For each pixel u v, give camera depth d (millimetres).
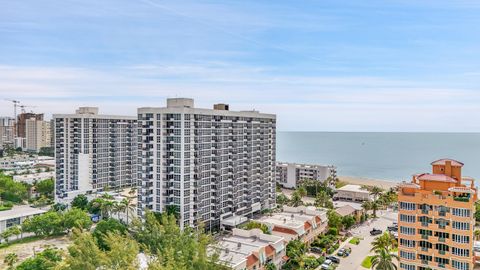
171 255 72250
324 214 142500
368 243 132750
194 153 129750
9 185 196625
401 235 92625
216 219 140125
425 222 89688
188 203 128125
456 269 85750
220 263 79250
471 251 84812
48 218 137500
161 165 128750
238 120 152375
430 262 88750
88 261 68750
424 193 90000
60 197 182250
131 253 69750
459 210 85812
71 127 196125
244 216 155125
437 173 96875
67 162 196500
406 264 91562
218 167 140750
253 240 109188
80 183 192375
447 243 86875
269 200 177250
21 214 154875
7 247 128250
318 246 127688
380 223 161375
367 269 107750
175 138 126938
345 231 147125
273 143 180500
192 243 81562
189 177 128000
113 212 154125
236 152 150875
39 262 91062
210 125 137625
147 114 132125
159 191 129500
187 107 127312
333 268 106188
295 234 119312
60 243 132125
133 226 107812
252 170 162125
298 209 148375
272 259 102375
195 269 73500
